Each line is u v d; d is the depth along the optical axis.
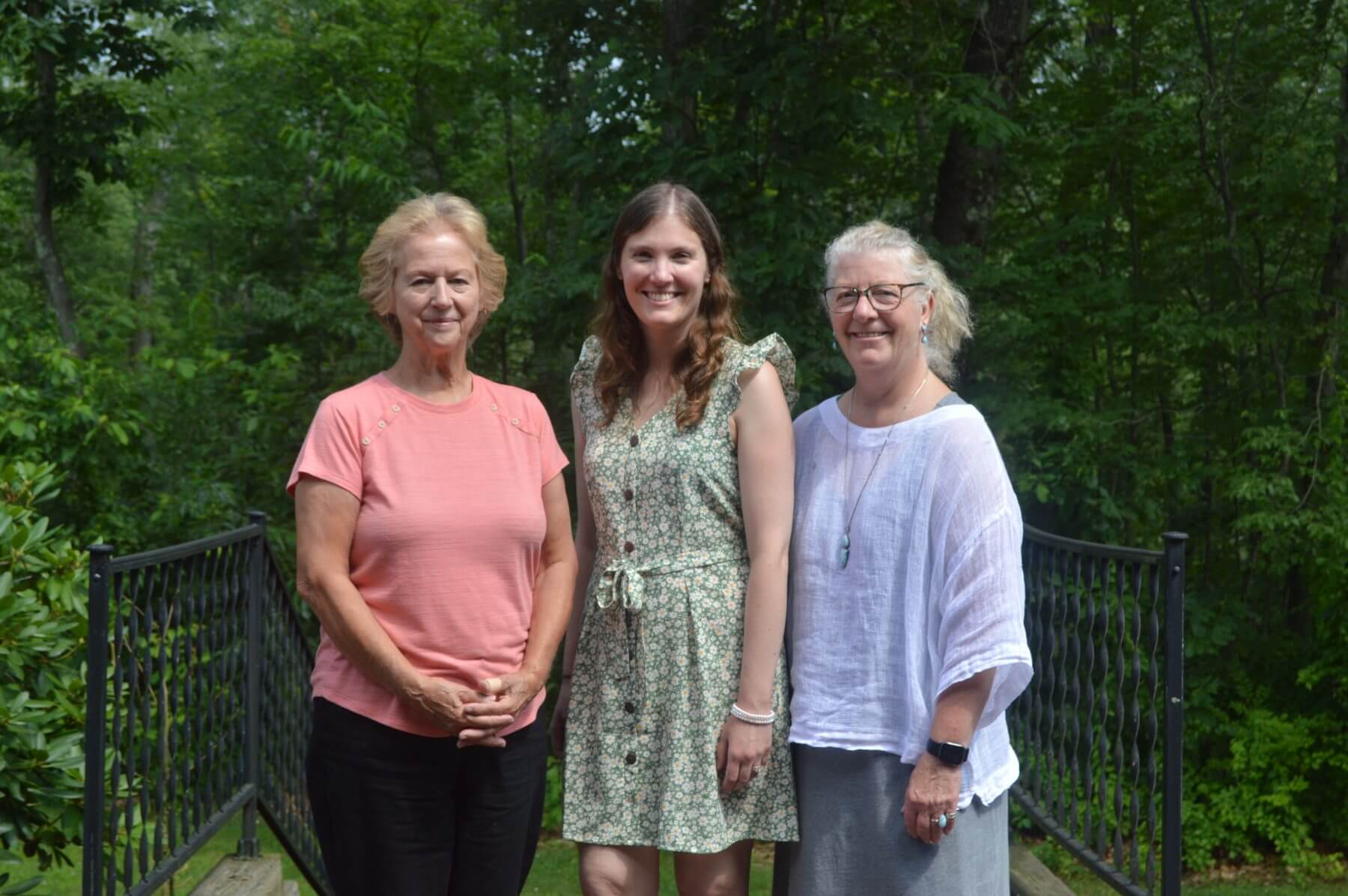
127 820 2.83
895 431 2.37
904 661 2.31
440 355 2.39
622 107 8.80
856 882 2.34
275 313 12.00
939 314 2.46
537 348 10.58
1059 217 10.27
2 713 3.06
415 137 12.97
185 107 16.48
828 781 2.37
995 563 2.22
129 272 21.25
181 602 3.16
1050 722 3.37
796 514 2.48
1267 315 9.41
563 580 2.51
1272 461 8.62
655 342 2.53
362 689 2.34
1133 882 2.79
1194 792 8.77
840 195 10.38
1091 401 9.88
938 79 8.92
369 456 2.33
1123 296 9.15
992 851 2.36
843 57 8.77
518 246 13.48
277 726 4.21
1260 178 8.95
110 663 3.09
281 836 4.26
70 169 10.83
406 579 2.31
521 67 12.29
